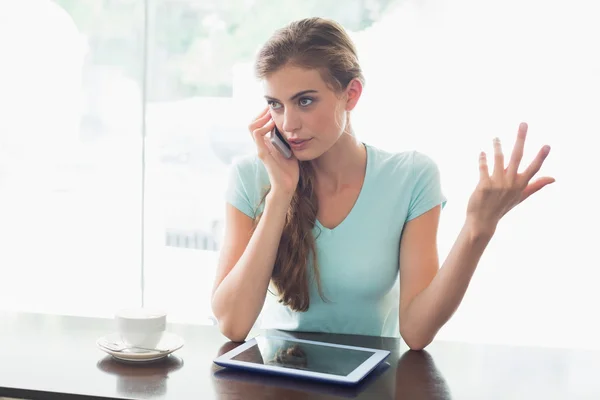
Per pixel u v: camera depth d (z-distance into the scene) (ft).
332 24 4.51
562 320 9.01
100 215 9.90
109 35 9.70
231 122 9.55
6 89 9.93
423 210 4.99
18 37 9.86
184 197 9.71
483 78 8.94
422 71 9.04
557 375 3.84
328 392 3.50
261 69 4.38
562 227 8.93
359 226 4.98
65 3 9.73
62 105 9.86
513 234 9.07
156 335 3.95
